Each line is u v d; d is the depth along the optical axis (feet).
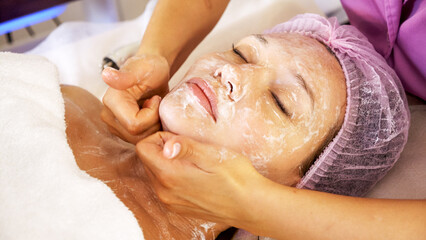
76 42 4.54
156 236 2.38
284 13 4.70
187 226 2.69
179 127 2.46
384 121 2.77
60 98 2.55
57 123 2.39
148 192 2.68
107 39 4.63
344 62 2.95
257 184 2.07
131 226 1.97
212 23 3.44
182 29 3.14
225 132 2.50
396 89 2.83
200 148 2.00
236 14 5.03
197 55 4.31
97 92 4.14
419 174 3.01
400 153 3.00
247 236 2.98
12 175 1.96
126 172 2.76
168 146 1.85
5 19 5.07
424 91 3.22
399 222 1.98
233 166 2.06
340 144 2.80
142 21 4.91
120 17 7.13
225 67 2.60
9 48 6.36
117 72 2.33
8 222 1.82
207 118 2.48
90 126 3.04
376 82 2.81
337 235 2.00
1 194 1.89
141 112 2.49
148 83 2.69
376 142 2.78
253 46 2.93
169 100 2.52
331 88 2.78
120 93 2.50
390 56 3.40
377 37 3.46
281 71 2.72
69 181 2.01
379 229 1.97
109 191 2.06
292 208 2.04
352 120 2.80
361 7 3.42
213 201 2.09
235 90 2.51
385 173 3.03
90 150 2.76
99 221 1.93
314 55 2.86
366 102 2.82
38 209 1.88
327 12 4.87
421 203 2.03
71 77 4.23
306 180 2.88
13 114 2.19
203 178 2.01
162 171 2.03
